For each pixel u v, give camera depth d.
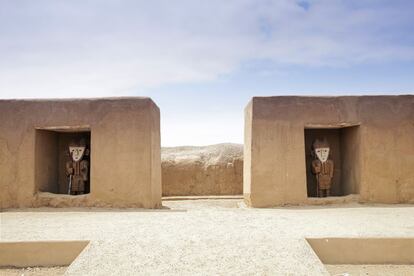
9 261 5.48
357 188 9.51
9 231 6.15
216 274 4.64
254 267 4.80
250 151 9.39
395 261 5.54
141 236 5.75
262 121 9.26
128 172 8.98
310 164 10.60
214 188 15.79
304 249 5.23
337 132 10.76
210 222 6.73
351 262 5.52
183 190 15.80
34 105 9.16
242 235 5.79
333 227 6.26
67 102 9.16
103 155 9.02
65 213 8.05
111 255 5.11
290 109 9.30
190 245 5.39
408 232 5.86
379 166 9.29
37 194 9.03
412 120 9.41
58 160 10.48
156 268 4.79
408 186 9.29
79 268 4.80
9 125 9.13
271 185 9.15
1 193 9.00
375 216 7.41
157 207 9.79
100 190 8.95
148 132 9.02
